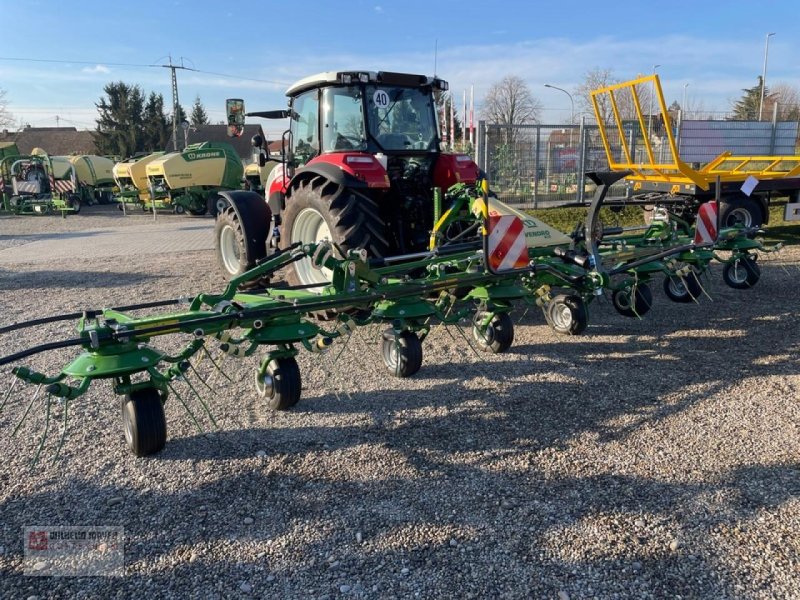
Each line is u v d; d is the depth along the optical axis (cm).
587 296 547
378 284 421
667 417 376
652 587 230
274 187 733
